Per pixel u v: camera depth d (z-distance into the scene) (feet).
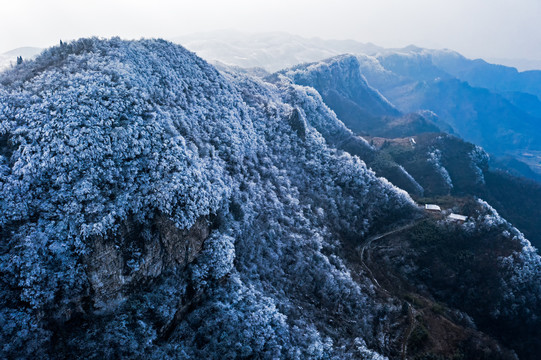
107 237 183.11
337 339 255.50
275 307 237.04
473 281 354.54
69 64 282.97
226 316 207.82
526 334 324.19
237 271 248.73
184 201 215.31
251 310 218.59
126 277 189.26
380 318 290.76
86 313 180.45
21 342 157.07
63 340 169.89
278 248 301.63
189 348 194.90
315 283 296.30
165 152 228.02
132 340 177.17
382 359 238.68
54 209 186.60
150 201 203.41
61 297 172.55
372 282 337.72
